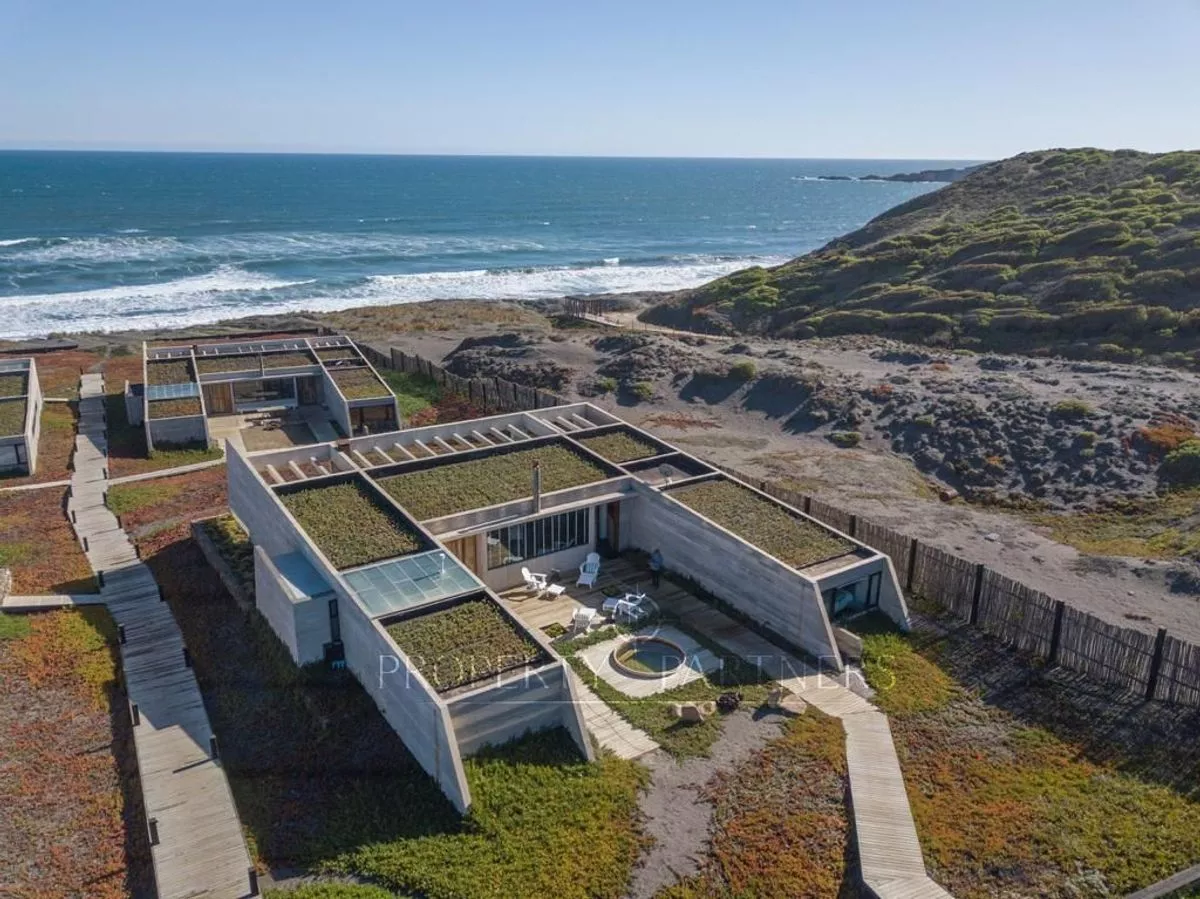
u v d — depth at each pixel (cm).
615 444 3194
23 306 8188
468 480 2831
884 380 4597
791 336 6462
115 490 3581
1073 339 5416
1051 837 1644
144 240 12725
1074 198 7944
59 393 5022
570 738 1927
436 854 1630
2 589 2606
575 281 10881
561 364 5306
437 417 4644
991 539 2953
